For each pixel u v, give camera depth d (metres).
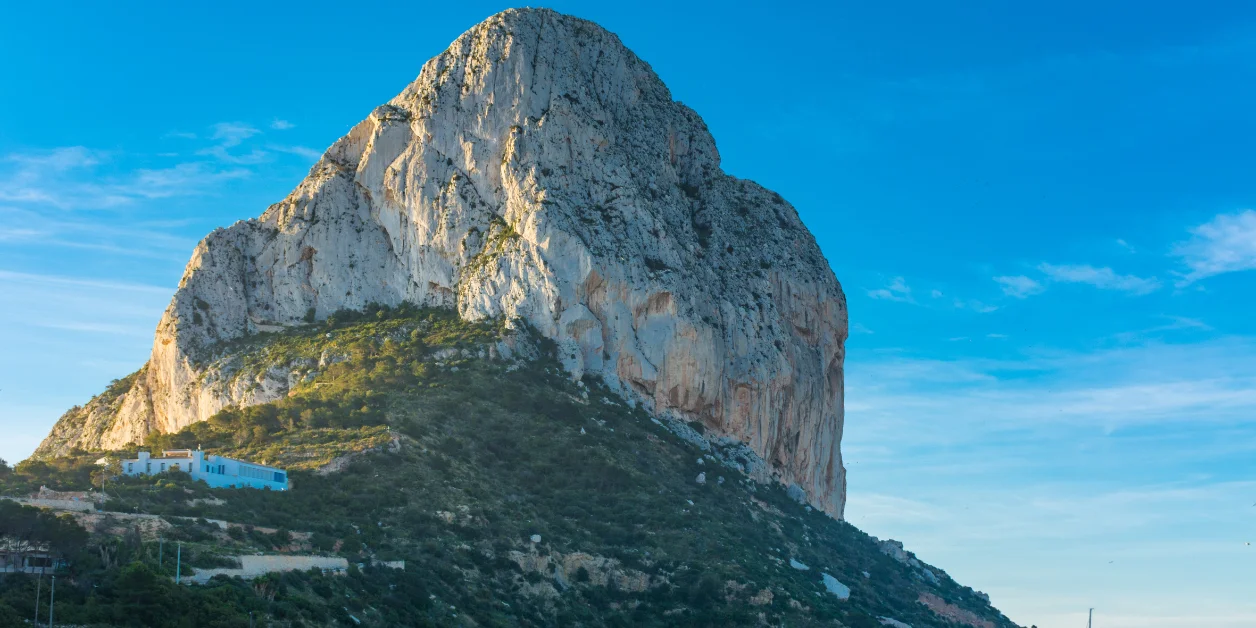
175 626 135.50
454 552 185.12
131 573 137.75
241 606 144.75
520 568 187.12
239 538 167.38
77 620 131.62
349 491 193.88
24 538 142.88
